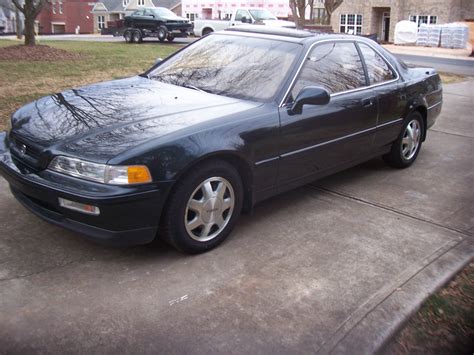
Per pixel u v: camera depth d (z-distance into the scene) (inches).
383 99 203.9
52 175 129.3
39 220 160.6
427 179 222.5
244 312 120.2
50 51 532.7
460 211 188.1
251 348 108.5
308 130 168.2
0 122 254.4
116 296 124.0
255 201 159.8
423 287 134.0
